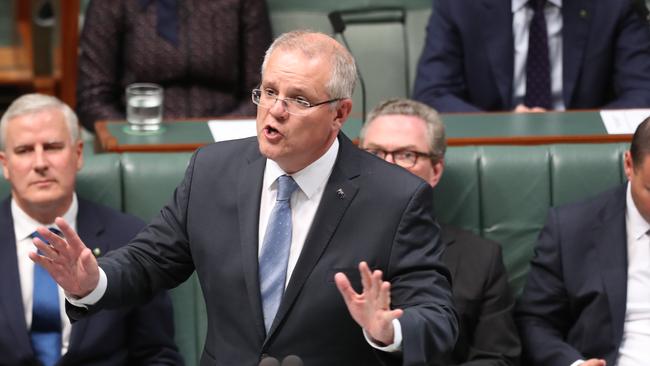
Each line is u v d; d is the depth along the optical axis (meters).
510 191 9.84
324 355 6.61
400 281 6.59
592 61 12.38
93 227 9.00
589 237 9.12
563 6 12.31
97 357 8.69
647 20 12.44
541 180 9.83
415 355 6.07
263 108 6.37
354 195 6.69
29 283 8.78
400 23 13.47
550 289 9.22
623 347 8.96
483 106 12.60
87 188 9.48
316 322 6.57
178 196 7.01
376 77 13.32
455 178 9.83
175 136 10.49
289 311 6.58
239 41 13.09
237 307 6.70
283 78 6.29
